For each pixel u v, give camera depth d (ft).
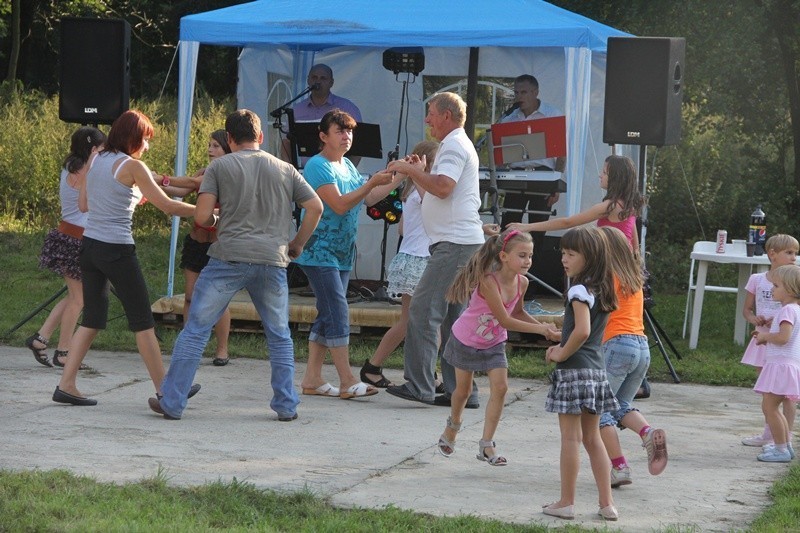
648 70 31.48
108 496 17.01
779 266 22.90
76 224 27.99
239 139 23.38
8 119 62.54
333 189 24.43
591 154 40.52
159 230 58.44
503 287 19.79
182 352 23.18
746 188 62.18
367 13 33.47
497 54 40.50
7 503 16.19
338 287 25.70
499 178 34.09
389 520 16.49
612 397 17.28
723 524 17.29
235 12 34.32
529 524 16.66
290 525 16.22
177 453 20.34
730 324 39.40
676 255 54.08
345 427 23.18
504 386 20.07
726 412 26.27
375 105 41.50
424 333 24.99
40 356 28.53
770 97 61.00
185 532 15.24
